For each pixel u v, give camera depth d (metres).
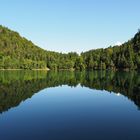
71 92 56.75
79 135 23.58
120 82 80.12
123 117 31.20
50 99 46.22
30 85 70.81
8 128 26.05
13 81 83.31
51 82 82.50
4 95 49.72
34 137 23.03
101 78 102.25
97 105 40.16
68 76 120.12
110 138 22.64
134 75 126.94
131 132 24.50
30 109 36.34
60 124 27.66
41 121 29.09
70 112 34.47
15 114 32.88
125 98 46.91
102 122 28.62
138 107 37.97
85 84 75.50
